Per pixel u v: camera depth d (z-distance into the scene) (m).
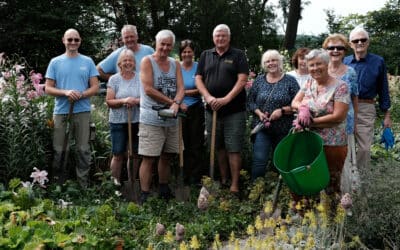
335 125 4.52
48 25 13.50
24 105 5.92
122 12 16.00
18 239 3.99
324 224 4.01
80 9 13.83
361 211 4.34
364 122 5.70
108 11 15.66
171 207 5.23
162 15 16.03
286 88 5.49
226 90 5.74
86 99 5.89
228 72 5.74
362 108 5.70
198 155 6.33
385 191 4.40
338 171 4.67
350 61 5.80
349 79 4.97
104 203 5.27
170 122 5.55
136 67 6.26
